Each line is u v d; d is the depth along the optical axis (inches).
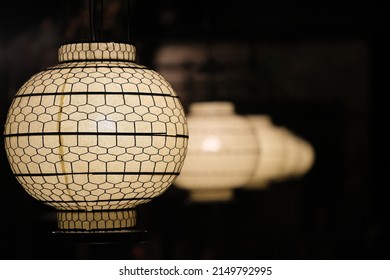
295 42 287.4
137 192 90.0
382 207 271.0
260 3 242.8
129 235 94.2
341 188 288.7
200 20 239.9
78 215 93.4
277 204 285.4
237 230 277.3
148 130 87.2
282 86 290.0
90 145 85.7
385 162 273.7
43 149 86.3
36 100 87.1
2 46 207.5
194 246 269.6
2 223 202.8
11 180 202.8
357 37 270.2
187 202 184.7
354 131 290.0
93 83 86.9
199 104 182.1
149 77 90.0
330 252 276.8
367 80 288.5
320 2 241.9
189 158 178.2
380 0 240.8
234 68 285.0
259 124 219.1
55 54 208.4
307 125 291.9
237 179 179.3
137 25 235.5
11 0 207.9
